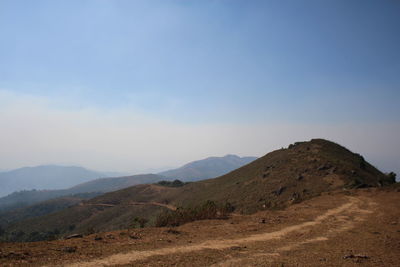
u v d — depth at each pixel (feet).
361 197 123.75
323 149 301.63
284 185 220.84
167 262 36.37
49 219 411.75
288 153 322.34
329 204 108.88
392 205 97.81
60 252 38.81
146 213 339.16
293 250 44.75
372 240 51.83
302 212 91.50
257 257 40.04
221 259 38.58
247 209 197.47
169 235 55.47
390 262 37.91
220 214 88.58
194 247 45.85
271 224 71.20
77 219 399.03
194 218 81.87
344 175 206.59
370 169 277.85
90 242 46.19
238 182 301.43
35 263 33.47
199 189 384.27
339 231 61.67
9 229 379.14
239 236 56.54
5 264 32.12
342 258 39.52
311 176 223.10
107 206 453.58
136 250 42.22
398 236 54.65
